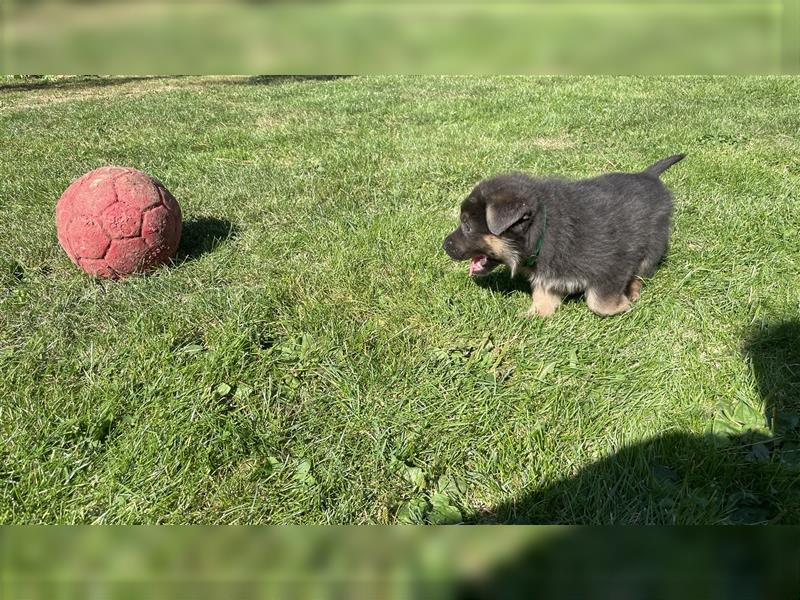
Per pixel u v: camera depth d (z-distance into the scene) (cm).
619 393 71
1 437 65
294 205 126
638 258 86
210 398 71
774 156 148
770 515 55
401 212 120
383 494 60
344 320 86
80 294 91
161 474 61
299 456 65
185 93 289
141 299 89
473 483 62
